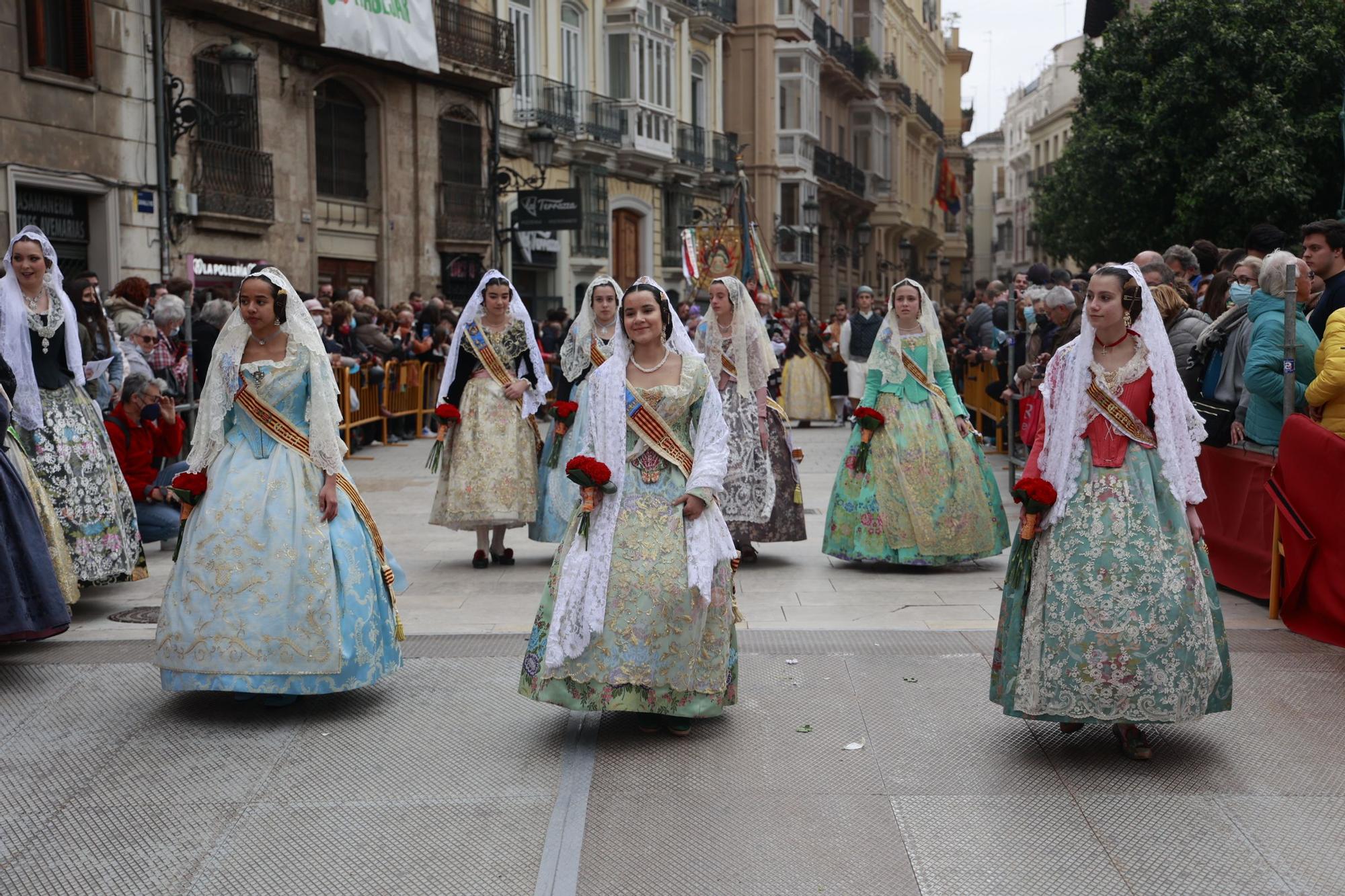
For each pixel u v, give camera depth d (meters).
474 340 8.21
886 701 5.33
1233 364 7.25
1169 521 4.50
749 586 7.68
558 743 4.89
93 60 16.06
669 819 4.21
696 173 33.88
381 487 12.31
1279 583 6.47
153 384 8.09
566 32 28.58
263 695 5.33
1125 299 4.53
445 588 7.64
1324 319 6.86
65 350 6.73
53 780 4.57
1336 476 5.86
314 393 5.17
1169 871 3.81
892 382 8.09
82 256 16.36
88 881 3.82
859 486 8.12
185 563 5.11
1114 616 4.43
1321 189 22.84
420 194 23.12
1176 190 24.92
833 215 46.47
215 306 11.59
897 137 55.12
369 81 21.80
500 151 25.69
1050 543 4.56
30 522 5.69
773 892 3.72
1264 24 23.11
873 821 4.18
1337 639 5.92
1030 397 10.85
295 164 20.11
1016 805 4.28
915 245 60.66
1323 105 22.89
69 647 6.14
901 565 8.30
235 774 4.61
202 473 5.23
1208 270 10.25
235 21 18.56
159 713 5.23
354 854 3.98
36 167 15.24
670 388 4.81
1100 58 26.20
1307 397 6.12
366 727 5.07
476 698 5.41
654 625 4.75
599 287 8.27
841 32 49.16
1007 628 4.66
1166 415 4.49
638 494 4.84
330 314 14.95
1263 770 4.54
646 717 4.99
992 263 109.06
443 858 3.95
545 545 9.32
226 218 18.20
